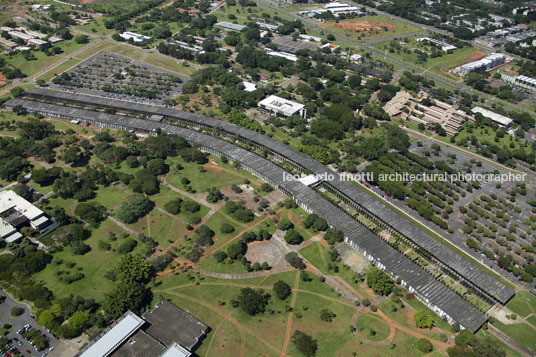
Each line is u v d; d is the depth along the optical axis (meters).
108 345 180.12
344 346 195.12
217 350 191.50
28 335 192.88
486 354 187.00
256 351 192.00
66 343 192.25
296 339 195.38
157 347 183.38
